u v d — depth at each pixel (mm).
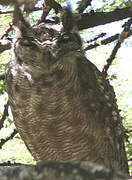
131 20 7301
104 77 6652
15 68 5488
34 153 6258
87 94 5953
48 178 1868
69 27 5312
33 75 5430
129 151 8688
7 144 9273
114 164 6309
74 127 5852
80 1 7645
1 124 7762
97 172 1870
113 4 8305
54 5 7113
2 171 1987
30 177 1893
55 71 5410
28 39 5184
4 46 6145
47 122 5770
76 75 5664
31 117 5770
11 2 1851
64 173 1870
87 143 6004
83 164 1928
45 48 5160
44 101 5609
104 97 6234
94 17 7191
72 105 5727
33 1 2547
